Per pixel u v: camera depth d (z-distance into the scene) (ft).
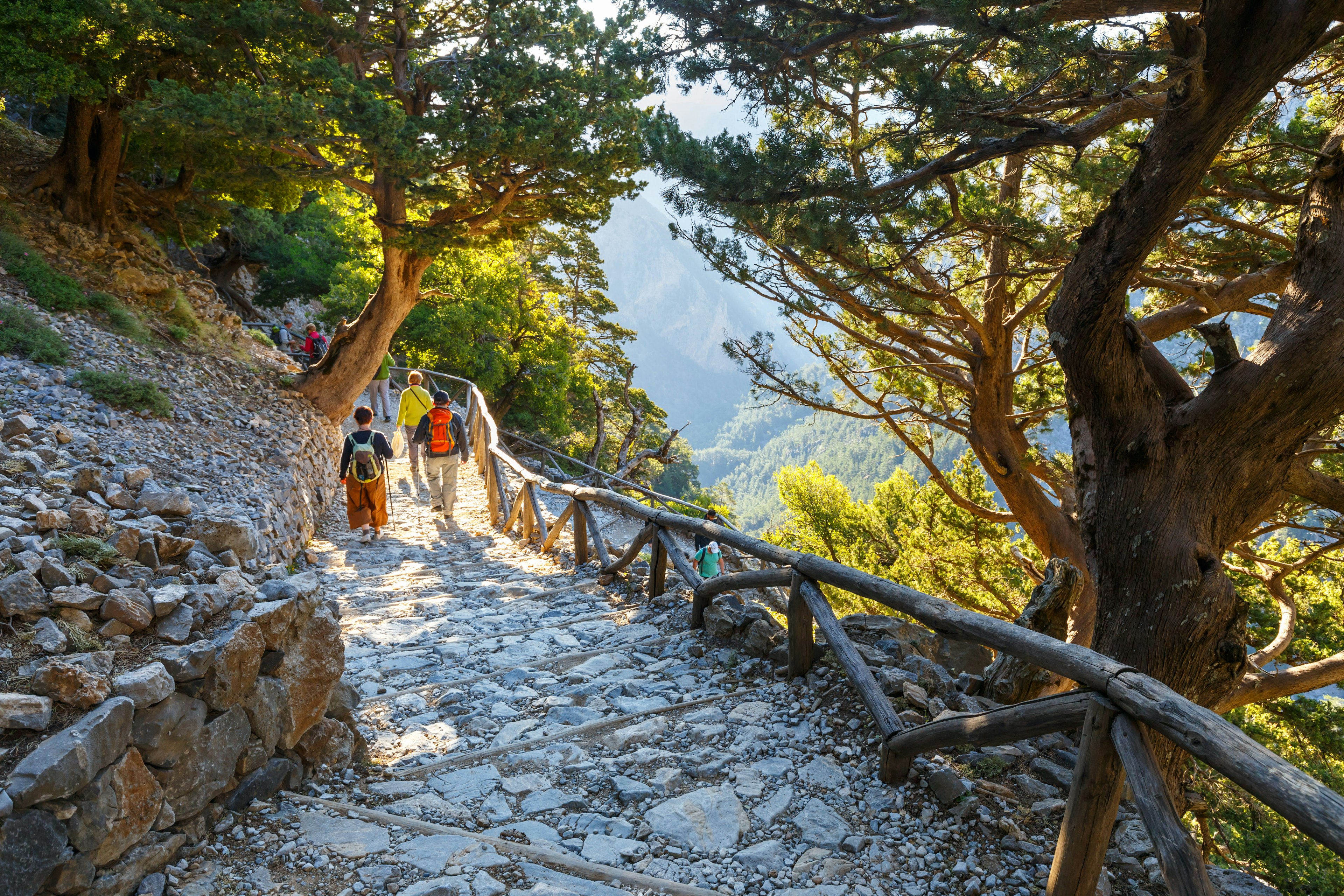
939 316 28.96
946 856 11.08
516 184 40.22
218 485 25.05
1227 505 15.26
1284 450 14.97
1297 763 42.70
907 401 41.09
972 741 11.32
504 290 94.58
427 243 40.42
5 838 7.41
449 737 15.07
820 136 21.29
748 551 19.17
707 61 20.42
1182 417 15.15
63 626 9.65
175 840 9.59
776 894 10.18
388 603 26.05
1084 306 14.61
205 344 42.29
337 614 13.65
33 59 32.14
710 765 13.48
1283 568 34.50
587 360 128.88
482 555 33.73
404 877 9.97
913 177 18.44
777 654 18.01
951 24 14.67
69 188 42.91
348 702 13.53
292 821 10.96
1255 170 23.36
